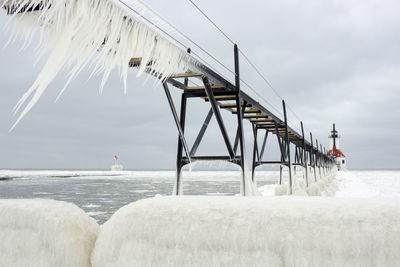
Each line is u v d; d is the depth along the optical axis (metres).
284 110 13.41
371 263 0.67
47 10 1.54
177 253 0.79
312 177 23.33
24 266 0.89
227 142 6.68
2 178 47.72
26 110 1.28
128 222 0.85
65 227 0.88
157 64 2.76
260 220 0.77
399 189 19.08
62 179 45.97
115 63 1.88
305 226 0.73
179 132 6.66
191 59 4.46
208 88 5.88
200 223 0.79
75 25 1.54
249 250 0.75
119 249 0.84
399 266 0.64
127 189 25.69
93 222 1.00
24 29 1.46
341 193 14.69
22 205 0.96
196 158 7.13
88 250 0.91
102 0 1.70
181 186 6.97
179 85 6.93
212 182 37.12
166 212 0.83
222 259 0.76
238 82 7.38
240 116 7.20
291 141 20.02
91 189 25.47
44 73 1.42
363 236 0.68
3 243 0.92
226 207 0.81
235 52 7.81
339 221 0.72
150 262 0.80
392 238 0.66
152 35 2.37
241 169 6.80
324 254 0.70
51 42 1.49
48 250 0.87
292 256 0.72
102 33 1.69
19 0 1.39
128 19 1.98
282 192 13.31
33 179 45.22
